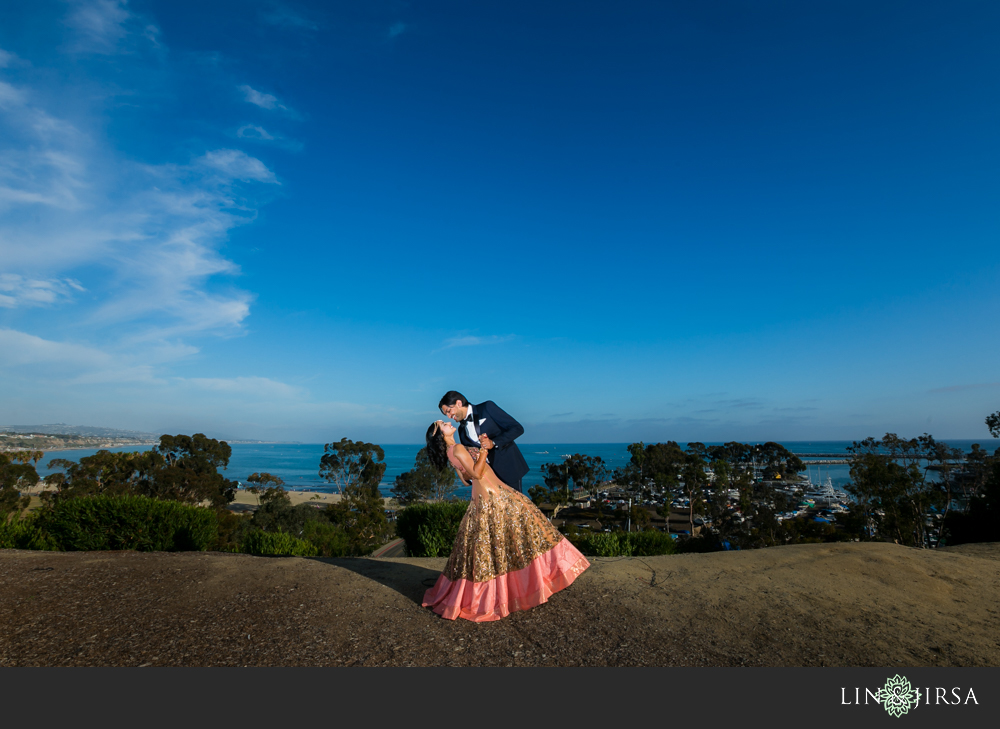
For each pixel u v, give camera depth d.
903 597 4.85
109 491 41.47
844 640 3.94
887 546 6.60
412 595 5.03
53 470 43.50
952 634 4.03
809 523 48.44
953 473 53.22
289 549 10.33
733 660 3.65
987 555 6.37
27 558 6.60
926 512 44.12
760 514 51.75
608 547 10.02
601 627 4.20
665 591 5.07
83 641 3.99
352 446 74.00
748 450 112.19
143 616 4.50
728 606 4.65
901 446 54.22
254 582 5.46
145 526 8.13
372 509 47.28
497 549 4.47
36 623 4.35
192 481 46.94
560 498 75.56
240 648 3.86
